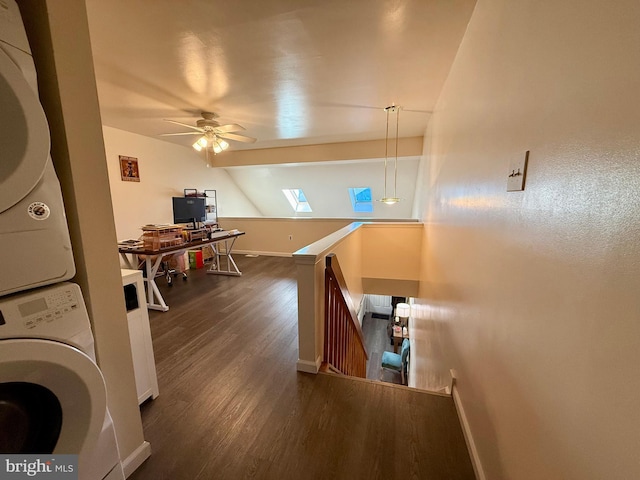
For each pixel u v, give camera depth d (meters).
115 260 1.06
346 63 2.07
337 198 6.95
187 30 1.64
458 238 1.77
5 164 0.66
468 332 1.43
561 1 0.68
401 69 2.17
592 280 0.55
